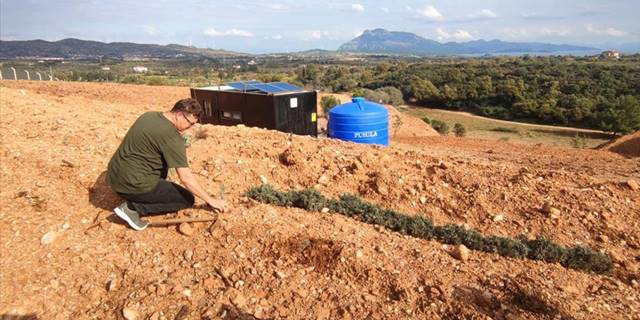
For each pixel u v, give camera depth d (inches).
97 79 2066.9
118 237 156.6
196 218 164.1
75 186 188.1
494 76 3292.3
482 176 233.9
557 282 143.1
